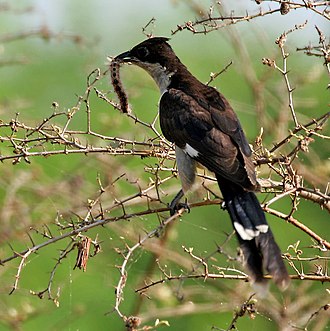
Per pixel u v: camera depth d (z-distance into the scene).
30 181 13.42
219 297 11.77
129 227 12.40
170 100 10.83
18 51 15.75
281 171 9.90
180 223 14.30
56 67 15.65
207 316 13.34
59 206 13.20
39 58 15.66
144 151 10.25
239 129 10.45
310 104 13.81
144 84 13.00
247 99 15.39
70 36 13.12
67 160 14.55
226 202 9.59
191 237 14.25
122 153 10.16
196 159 10.21
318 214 14.48
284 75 9.93
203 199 10.87
